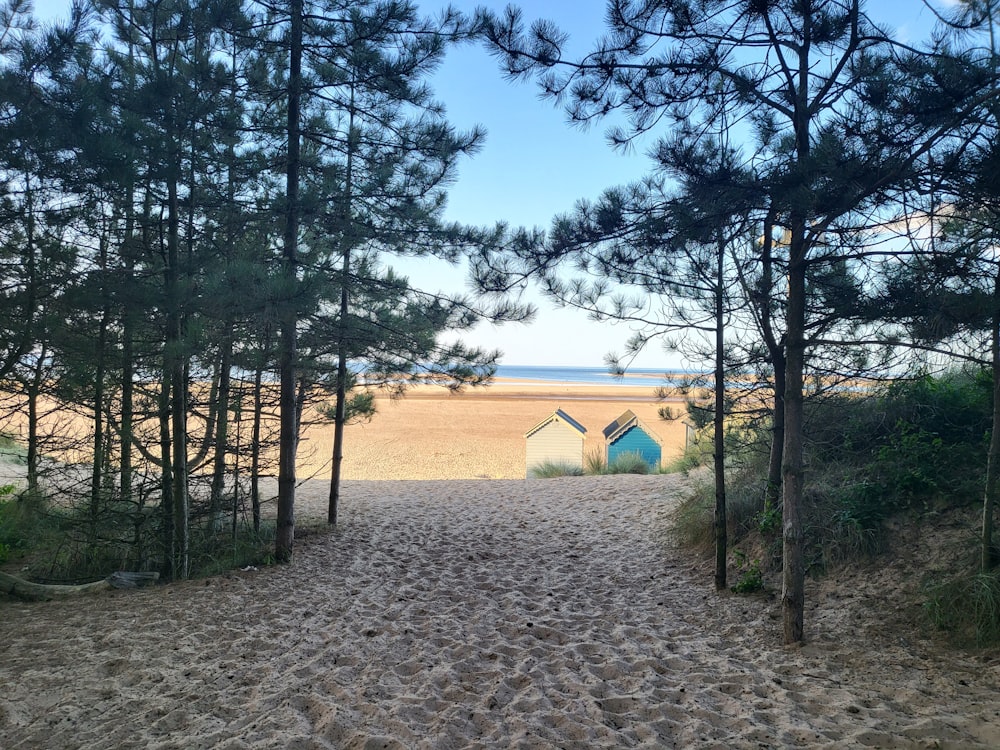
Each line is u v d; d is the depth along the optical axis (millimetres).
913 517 5984
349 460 23938
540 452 20594
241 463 10383
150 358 7598
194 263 7082
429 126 7719
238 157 8055
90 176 6484
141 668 4613
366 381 10594
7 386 7793
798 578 4902
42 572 8086
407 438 29078
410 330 9703
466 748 3381
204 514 8406
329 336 8594
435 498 13422
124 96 6820
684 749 3338
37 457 8930
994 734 3232
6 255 7375
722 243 5328
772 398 7480
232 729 3617
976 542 5234
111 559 8211
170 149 6863
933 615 4770
